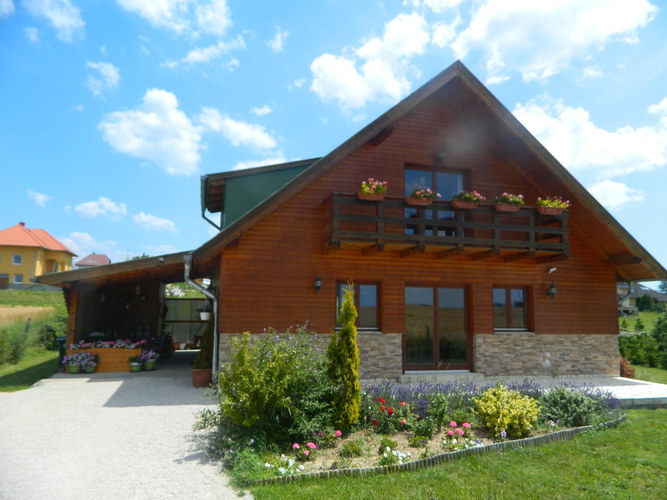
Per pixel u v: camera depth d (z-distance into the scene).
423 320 11.77
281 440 6.18
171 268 12.33
